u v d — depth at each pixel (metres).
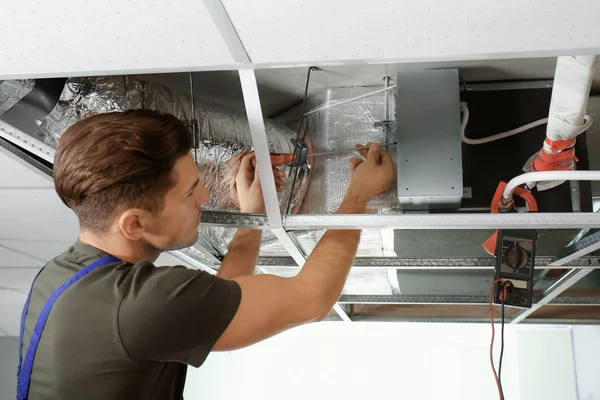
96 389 0.79
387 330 4.48
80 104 1.89
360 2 0.97
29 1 0.99
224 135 2.10
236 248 1.40
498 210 1.79
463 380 4.40
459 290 3.31
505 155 2.04
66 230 2.73
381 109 2.19
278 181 1.88
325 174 2.17
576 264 2.42
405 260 2.57
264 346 4.83
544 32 1.04
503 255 1.74
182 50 1.14
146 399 0.83
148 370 0.82
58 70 1.22
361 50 1.12
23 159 1.96
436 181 1.83
